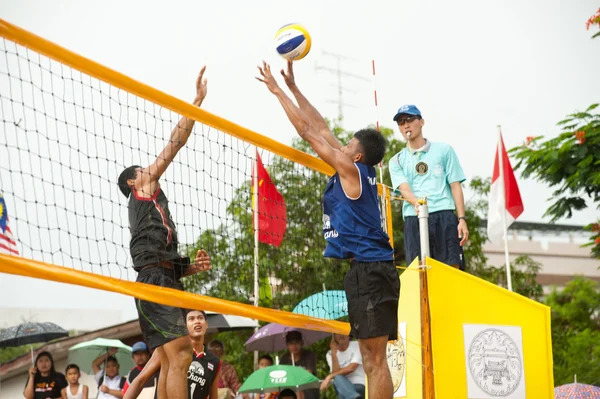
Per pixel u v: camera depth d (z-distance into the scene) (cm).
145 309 467
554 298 2448
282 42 534
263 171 683
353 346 842
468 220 1795
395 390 617
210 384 602
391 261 485
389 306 478
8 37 411
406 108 673
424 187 667
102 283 429
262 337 1008
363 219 483
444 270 595
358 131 508
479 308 592
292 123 484
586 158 1236
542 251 3594
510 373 584
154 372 564
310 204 933
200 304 478
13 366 1596
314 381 806
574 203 1293
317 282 904
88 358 1301
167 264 480
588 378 1750
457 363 579
